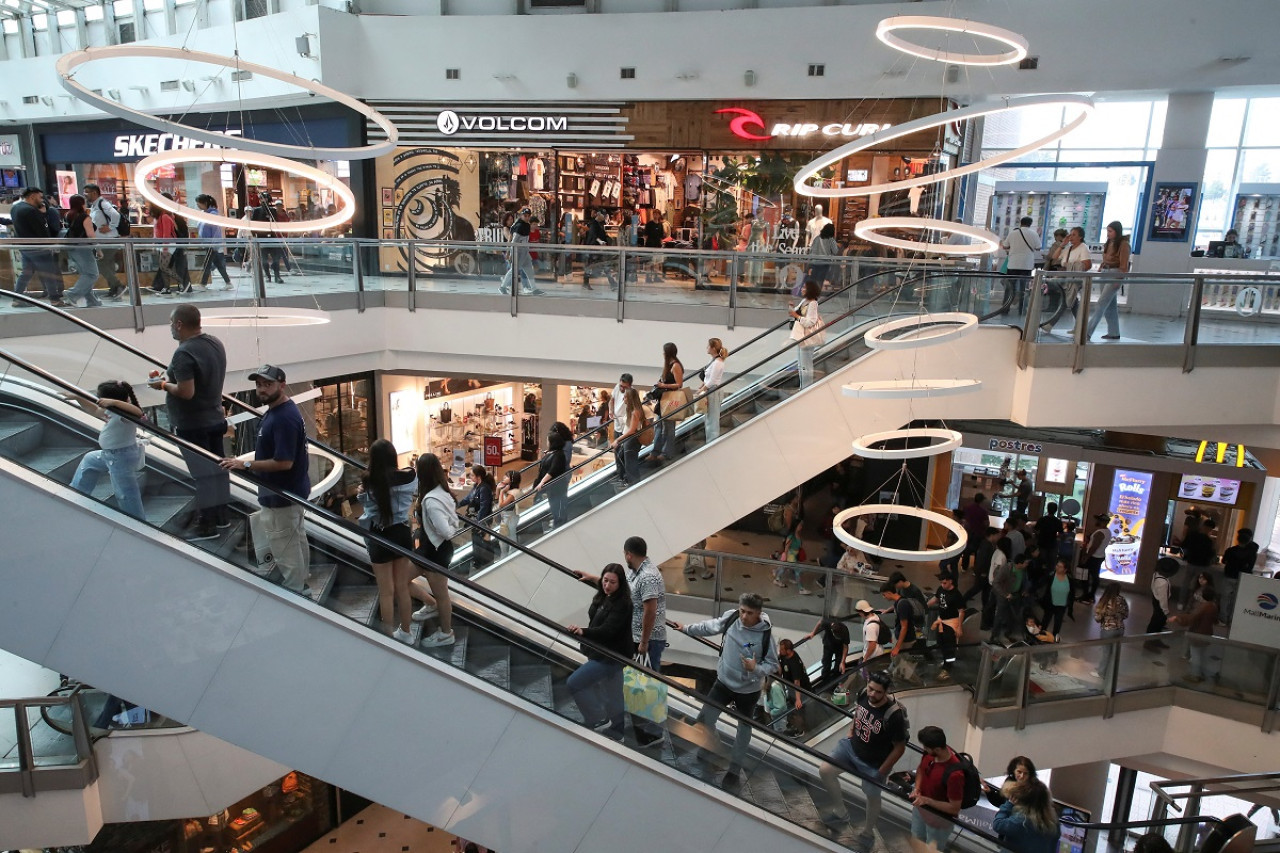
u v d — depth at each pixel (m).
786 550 14.06
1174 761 10.31
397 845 12.78
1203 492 13.76
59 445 4.81
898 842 5.99
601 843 5.54
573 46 15.05
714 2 14.96
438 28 15.39
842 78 14.21
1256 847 7.35
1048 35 13.17
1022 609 11.33
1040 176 17.42
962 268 10.62
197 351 5.27
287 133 17.19
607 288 12.11
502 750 5.34
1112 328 9.16
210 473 4.97
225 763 8.57
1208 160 16.17
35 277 8.62
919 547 15.62
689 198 15.92
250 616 5.04
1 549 4.71
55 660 4.86
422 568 5.35
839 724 7.54
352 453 16.06
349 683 5.18
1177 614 11.77
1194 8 12.48
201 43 17.02
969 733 9.63
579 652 5.45
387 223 16.72
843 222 15.16
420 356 13.06
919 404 9.55
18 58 20.95
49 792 7.84
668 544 9.38
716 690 6.32
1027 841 5.99
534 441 19.77
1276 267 14.10
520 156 16.31
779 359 9.53
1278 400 9.37
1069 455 13.24
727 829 5.57
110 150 20.31
